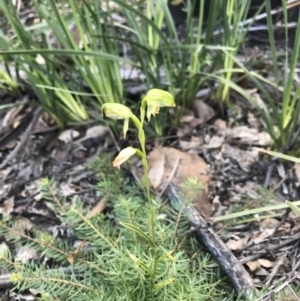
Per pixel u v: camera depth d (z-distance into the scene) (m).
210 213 0.47
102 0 0.63
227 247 0.42
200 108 0.56
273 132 0.50
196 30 0.63
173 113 0.55
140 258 0.36
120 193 0.45
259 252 0.43
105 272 0.38
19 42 0.51
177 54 0.59
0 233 0.42
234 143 0.53
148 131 0.54
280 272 0.42
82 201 0.49
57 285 0.37
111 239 0.40
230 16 0.48
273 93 0.57
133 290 0.36
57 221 0.48
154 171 0.50
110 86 0.51
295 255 0.41
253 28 0.60
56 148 0.54
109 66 0.50
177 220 0.42
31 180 0.51
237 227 0.46
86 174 0.51
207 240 0.42
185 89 0.53
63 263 0.42
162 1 0.49
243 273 0.40
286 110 0.48
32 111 0.57
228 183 0.50
